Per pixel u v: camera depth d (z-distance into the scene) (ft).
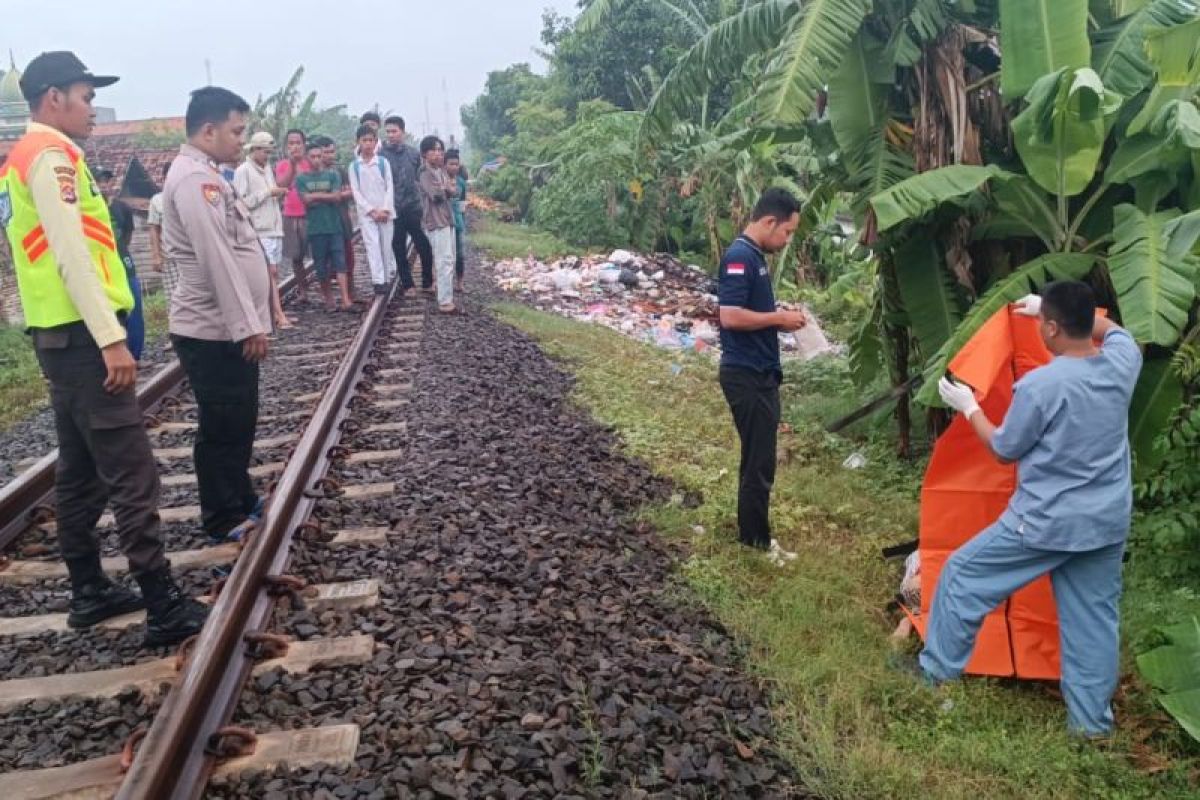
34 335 12.39
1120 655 13.94
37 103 12.03
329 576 14.60
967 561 12.77
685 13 71.46
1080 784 11.11
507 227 85.25
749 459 16.79
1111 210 19.77
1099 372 11.81
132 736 10.46
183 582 14.87
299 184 37.37
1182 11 18.21
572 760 10.29
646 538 17.49
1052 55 18.03
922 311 21.30
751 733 11.43
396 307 37.88
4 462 22.79
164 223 14.87
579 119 78.48
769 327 16.16
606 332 39.50
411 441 21.57
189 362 15.14
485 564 15.12
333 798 9.50
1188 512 16.24
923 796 10.53
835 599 15.65
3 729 11.00
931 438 23.50
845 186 23.58
